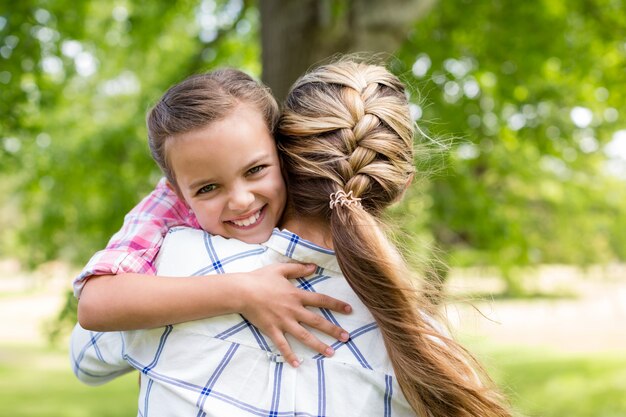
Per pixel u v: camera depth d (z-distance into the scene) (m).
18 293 25.80
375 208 1.27
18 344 14.12
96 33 7.46
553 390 9.63
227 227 1.27
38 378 10.84
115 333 1.34
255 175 1.24
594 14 6.07
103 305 1.19
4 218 20.05
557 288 17.94
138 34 6.89
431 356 1.15
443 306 1.29
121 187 7.16
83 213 7.42
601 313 20.22
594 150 7.99
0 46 5.37
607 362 11.96
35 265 7.83
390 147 1.26
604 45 6.32
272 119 1.29
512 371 10.95
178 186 1.31
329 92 1.29
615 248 12.21
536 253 8.69
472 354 1.23
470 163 7.43
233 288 1.17
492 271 8.80
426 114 5.50
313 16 3.50
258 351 1.18
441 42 6.21
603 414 8.25
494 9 6.07
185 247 1.28
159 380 1.18
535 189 9.91
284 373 1.17
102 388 10.26
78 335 1.41
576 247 11.65
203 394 1.16
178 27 7.94
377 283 1.15
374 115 1.27
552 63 6.77
